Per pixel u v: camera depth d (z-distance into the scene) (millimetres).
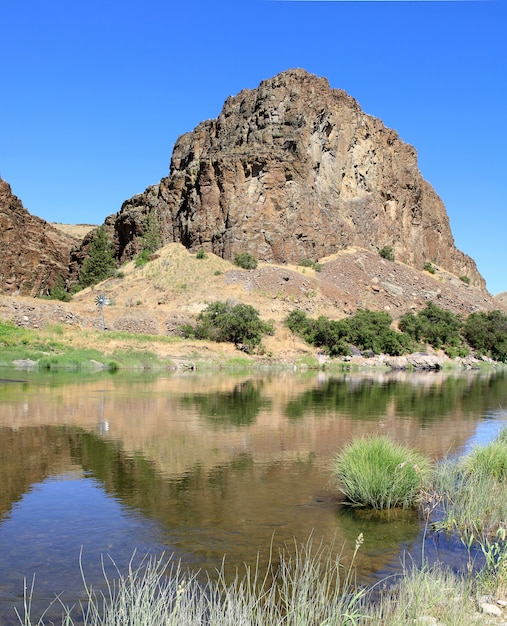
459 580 5859
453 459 11406
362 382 34875
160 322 55594
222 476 10094
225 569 6109
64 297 75188
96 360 41281
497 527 7625
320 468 10812
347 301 73938
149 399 21500
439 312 75500
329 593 5574
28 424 15156
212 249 76375
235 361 49000
